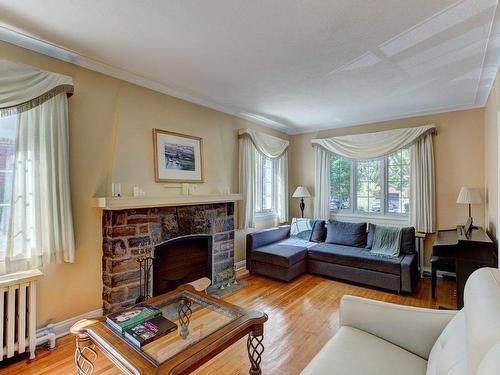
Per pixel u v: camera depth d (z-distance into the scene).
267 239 4.47
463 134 3.94
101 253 2.71
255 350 1.78
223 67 2.73
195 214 3.48
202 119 3.80
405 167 4.46
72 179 2.53
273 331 2.54
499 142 2.62
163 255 3.17
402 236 3.89
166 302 2.01
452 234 3.45
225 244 3.91
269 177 5.17
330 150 5.03
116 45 2.32
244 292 3.47
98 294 2.68
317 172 5.17
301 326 2.63
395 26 2.04
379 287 3.57
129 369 1.29
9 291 2.00
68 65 2.52
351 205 4.99
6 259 2.10
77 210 2.55
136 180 3.01
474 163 3.86
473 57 2.50
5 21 1.99
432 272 3.30
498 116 2.68
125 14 1.91
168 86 3.23
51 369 1.99
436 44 2.28
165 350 1.41
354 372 1.28
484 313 0.89
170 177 3.33
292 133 5.55
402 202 4.49
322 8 1.84
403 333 1.52
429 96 3.54
